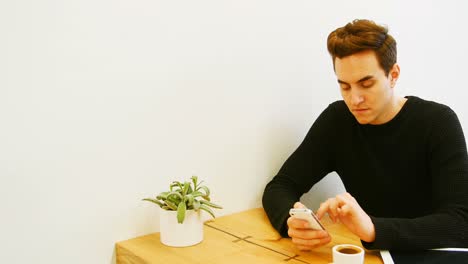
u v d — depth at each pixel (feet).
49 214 3.66
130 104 4.01
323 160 4.84
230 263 3.37
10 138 3.45
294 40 5.30
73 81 3.70
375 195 4.56
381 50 3.78
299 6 5.31
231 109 4.74
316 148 4.79
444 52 7.68
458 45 7.98
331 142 4.80
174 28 4.22
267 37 5.00
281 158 5.29
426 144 4.25
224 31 4.60
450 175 3.92
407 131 4.32
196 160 4.50
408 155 4.34
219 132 4.66
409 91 7.06
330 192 5.88
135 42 3.99
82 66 3.73
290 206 4.10
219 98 4.63
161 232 3.88
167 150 4.28
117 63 3.91
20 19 3.43
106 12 3.81
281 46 5.16
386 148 4.41
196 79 4.42
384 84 3.92
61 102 3.66
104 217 3.94
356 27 3.82
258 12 4.89
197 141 4.49
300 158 4.79
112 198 3.97
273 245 3.79
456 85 8.05
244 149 4.90
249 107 4.91
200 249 3.70
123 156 4.00
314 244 3.56
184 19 4.28
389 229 3.45
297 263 3.35
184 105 4.36
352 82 3.85
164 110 4.23
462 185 3.82
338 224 4.39
